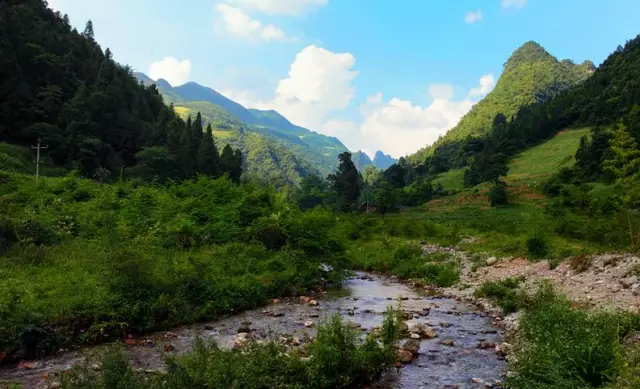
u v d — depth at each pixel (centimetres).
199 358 797
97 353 929
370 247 3328
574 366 741
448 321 1428
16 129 8500
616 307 1184
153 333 1215
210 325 1312
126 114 10381
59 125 9062
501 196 8712
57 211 2284
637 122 8950
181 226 2045
